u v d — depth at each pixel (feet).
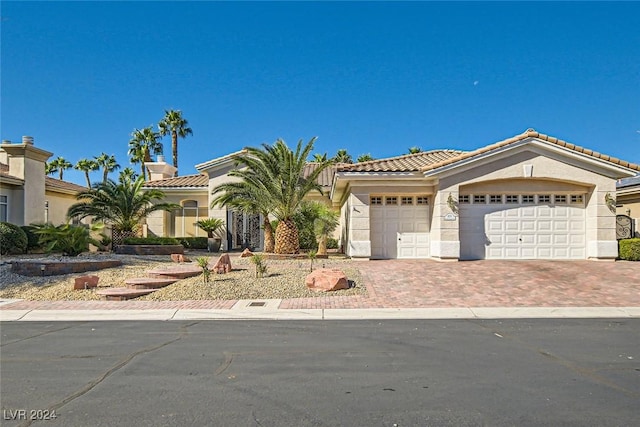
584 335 30.32
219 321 35.60
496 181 66.59
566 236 67.05
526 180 66.95
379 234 69.21
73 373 22.27
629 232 79.30
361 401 18.54
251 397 19.04
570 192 67.21
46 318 36.94
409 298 43.42
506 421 16.56
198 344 28.07
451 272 54.75
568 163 65.46
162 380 21.20
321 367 23.21
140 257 68.90
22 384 20.71
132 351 26.43
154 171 109.50
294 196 70.28
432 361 24.21
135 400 18.71
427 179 66.85
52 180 100.07
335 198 86.79
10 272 53.78
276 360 24.49
